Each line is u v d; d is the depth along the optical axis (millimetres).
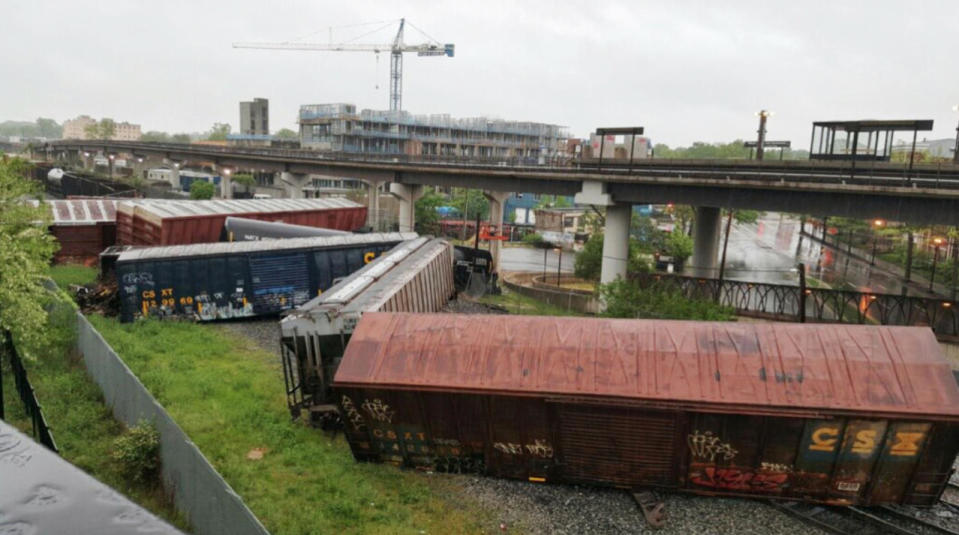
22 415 18031
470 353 16266
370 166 64062
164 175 138000
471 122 131875
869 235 76688
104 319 29500
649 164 47156
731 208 37375
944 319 31188
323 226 47906
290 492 15703
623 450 15633
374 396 16094
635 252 58531
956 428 14086
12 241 21141
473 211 95688
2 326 19125
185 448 13383
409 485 16547
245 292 31047
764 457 15070
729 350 15531
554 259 77375
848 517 15578
